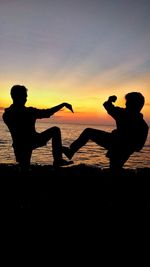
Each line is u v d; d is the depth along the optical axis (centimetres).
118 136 488
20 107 481
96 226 365
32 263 289
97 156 4216
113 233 351
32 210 396
